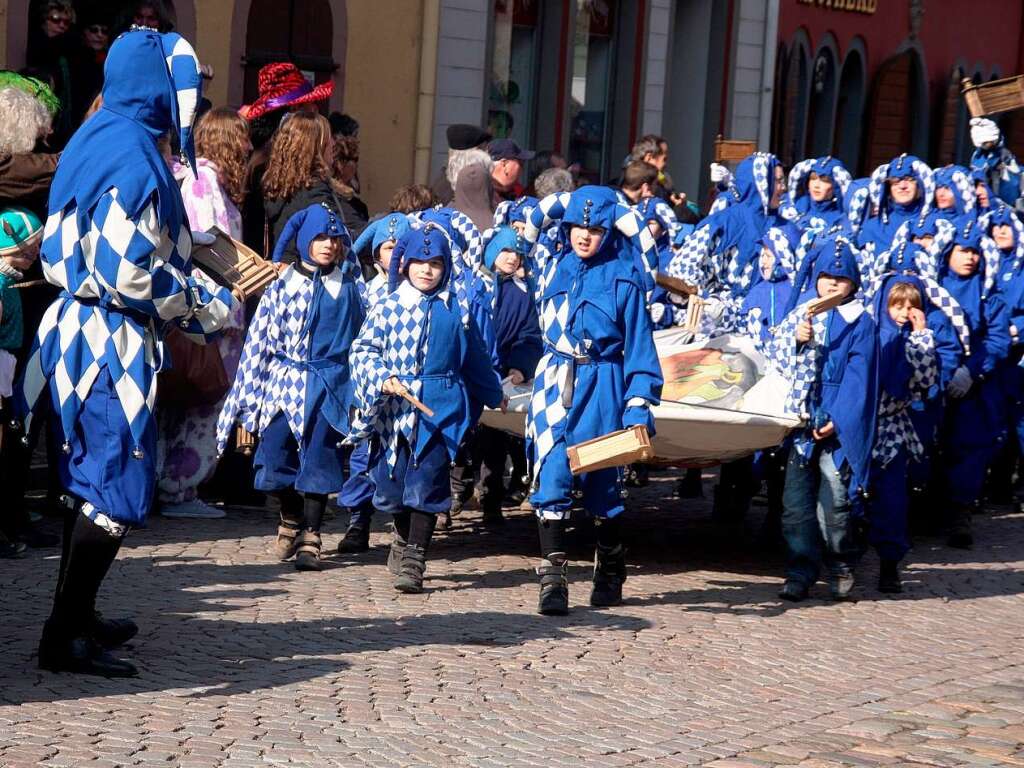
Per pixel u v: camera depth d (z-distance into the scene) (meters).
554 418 7.78
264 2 14.08
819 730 6.30
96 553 6.05
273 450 8.41
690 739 6.03
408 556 8.09
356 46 15.08
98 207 5.90
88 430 6.01
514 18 18.02
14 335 7.77
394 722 5.93
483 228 10.18
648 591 8.64
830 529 8.62
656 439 8.66
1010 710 6.79
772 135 23.09
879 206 11.17
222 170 9.52
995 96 13.10
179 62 6.06
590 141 19.52
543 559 7.97
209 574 8.12
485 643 7.21
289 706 6.01
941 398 10.07
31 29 11.85
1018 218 11.20
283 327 8.38
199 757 5.35
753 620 8.13
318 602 7.72
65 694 5.93
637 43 19.66
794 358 8.47
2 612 7.10
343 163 10.81
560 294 7.84
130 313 6.05
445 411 8.00
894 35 26.75
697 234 10.91
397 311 7.98
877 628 8.22
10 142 7.45
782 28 22.86
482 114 16.78
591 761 5.66
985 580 9.66
